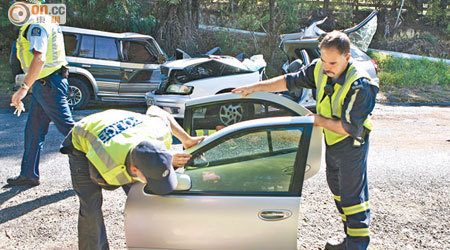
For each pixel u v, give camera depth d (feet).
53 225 12.32
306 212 13.23
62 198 14.15
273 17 44.98
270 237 8.48
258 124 8.73
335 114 8.72
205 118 10.34
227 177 8.75
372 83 8.30
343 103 8.41
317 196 14.47
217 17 48.01
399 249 11.09
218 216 8.50
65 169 16.99
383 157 19.21
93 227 9.15
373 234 11.90
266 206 8.43
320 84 9.07
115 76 28.53
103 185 8.34
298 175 8.56
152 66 29.50
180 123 24.54
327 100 8.85
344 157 8.93
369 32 30.83
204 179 8.79
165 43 42.55
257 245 8.55
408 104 32.86
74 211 13.21
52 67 13.41
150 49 29.58
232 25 45.44
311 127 8.66
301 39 28.30
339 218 12.83
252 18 44.68
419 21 58.90
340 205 9.89
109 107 30.01
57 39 13.53
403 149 20.53
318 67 9.30
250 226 8.48
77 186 8.90
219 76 24.09
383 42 55.31
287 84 9.87
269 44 45.19
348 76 8.38
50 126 24.04
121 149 7.46
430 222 12.60
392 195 14.66
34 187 15.03
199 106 10.26
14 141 20.86
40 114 14.49
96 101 32.07
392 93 36.94
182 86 23.21
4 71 38.37
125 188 10.32
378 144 21.49
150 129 8.00
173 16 42.50
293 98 24.94
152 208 8.68
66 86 14.02
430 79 41.34
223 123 10.35
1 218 12.65
